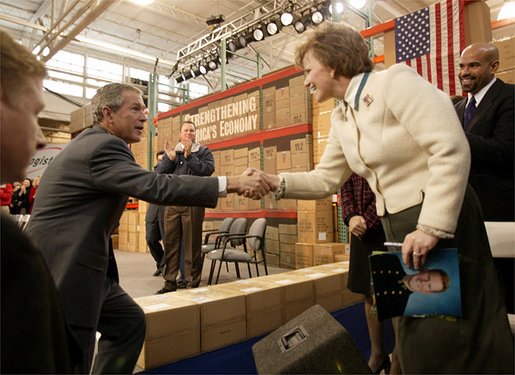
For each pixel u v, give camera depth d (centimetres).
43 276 41
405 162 89
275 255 480
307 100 462
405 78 87
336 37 99
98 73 1134
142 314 143
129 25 962
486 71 178
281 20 630
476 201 91
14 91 50
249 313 180
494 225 123
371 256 87
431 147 82
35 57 54
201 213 334
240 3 843
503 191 160
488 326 82
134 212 704
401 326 91
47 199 112
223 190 121
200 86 1302
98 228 114
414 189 88
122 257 601
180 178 119
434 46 333
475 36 316
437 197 79
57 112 1012
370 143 93
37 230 109
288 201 469
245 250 385
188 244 329
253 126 529
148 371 147
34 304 39
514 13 627
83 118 857
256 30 682
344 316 228
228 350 171
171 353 153
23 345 37
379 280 86
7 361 36
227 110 572
